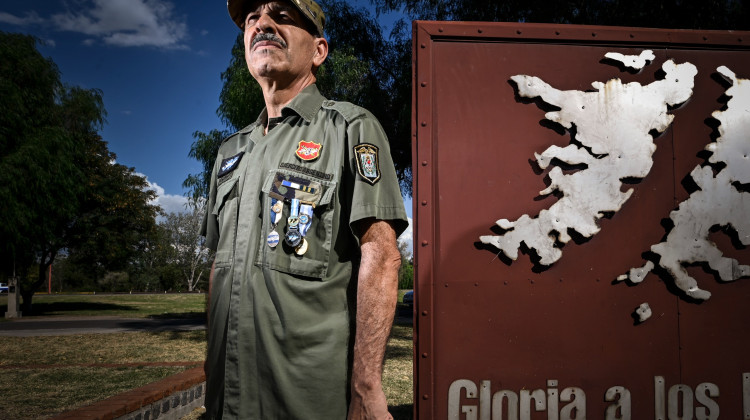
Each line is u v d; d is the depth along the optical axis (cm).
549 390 176
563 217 182
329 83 1008
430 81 190
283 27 151
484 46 192
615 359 178
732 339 179
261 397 124
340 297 130
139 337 966
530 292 179
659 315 179
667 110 189
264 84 153
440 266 180
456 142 186
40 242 1800
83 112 1948
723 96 191
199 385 407
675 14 749
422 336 177
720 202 183
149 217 2634
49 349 773
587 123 187
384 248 125
